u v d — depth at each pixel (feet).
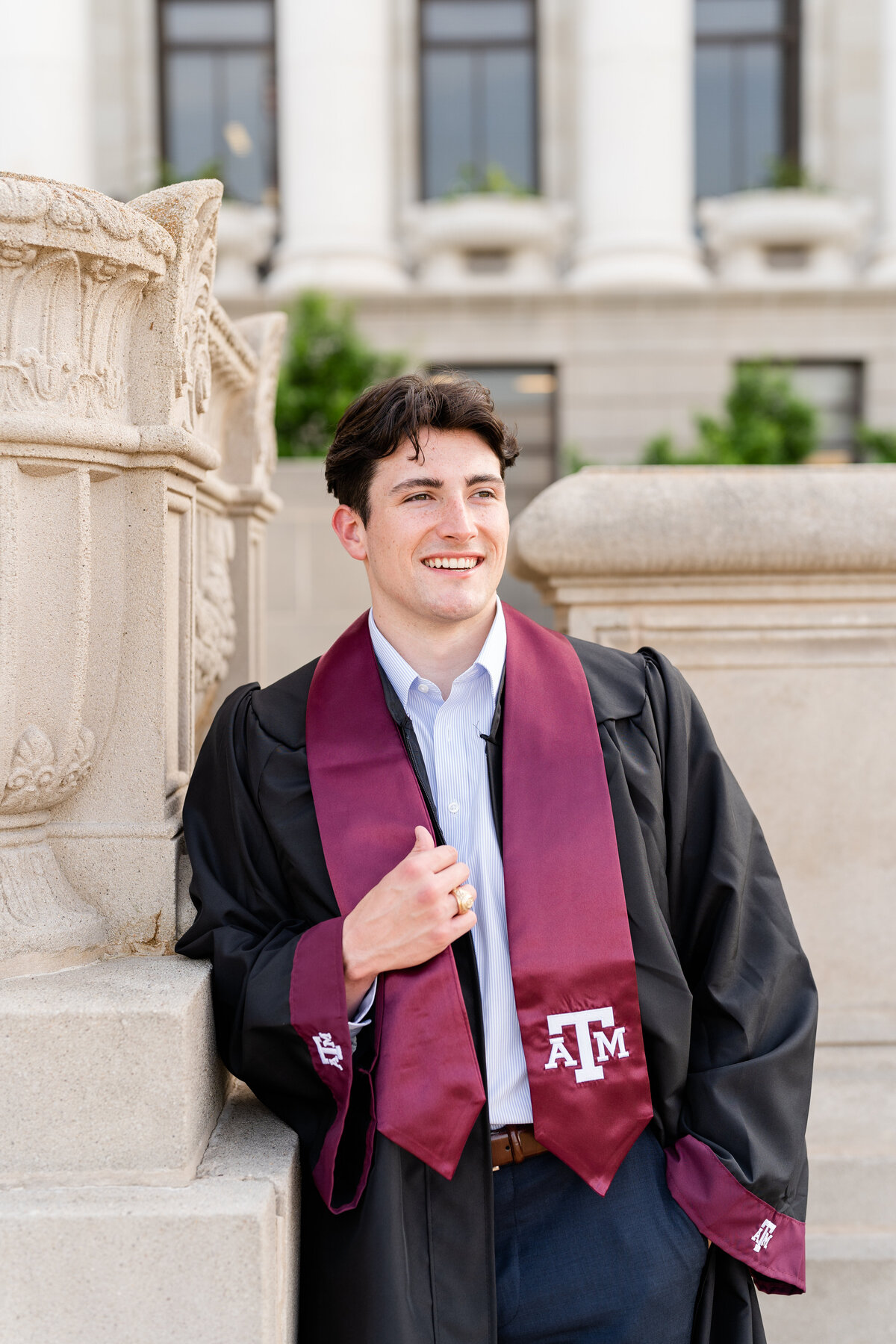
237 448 8.71
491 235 38.60
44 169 36.55
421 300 37.93
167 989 4.60
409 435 4.65
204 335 5.73
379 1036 4.50
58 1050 4.35
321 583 14.99
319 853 4.82
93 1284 4.13
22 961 4.79
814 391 39.55
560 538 6.84
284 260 38.50
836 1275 6.65
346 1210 4.45
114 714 5.27
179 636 5.59
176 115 41.27
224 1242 4.14
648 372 38.47
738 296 38.32
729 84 42.09
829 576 7.03
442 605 4.75
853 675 7.13
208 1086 4.81
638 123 38.17
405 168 41.47
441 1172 4.37
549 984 4.55
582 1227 4.63
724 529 6.81
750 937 5.05
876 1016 7.16
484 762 4.96
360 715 4.99
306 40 37.86
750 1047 4.89
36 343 4.66
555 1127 4.52
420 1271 4.42
